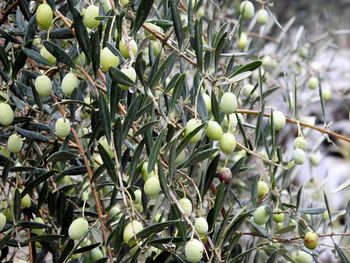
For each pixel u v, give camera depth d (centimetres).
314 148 134
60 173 87
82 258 97
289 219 100
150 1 74
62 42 100
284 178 107
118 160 75
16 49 88
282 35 147
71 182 109
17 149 82
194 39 78
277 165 87
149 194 77
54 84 88
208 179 84
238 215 82
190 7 81
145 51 116
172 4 78
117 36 76
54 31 81
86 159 82
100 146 74
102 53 74
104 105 74
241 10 110
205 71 79
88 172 82
